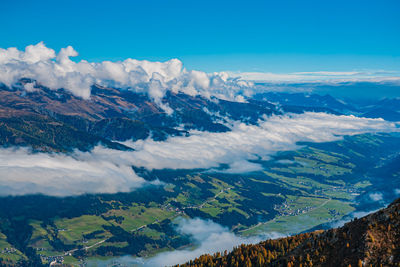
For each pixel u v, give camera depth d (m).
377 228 159.75
